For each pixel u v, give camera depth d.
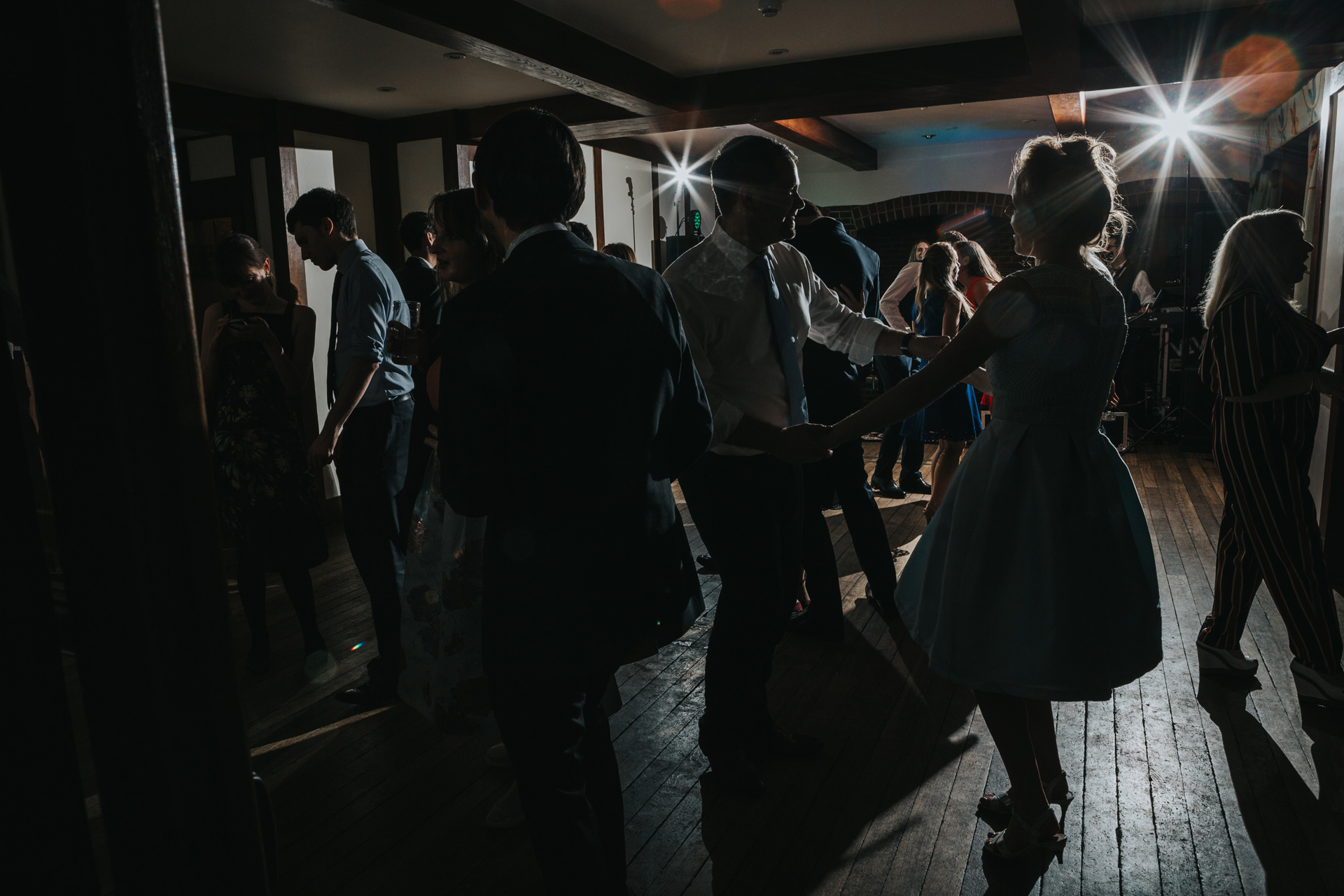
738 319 2.05
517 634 1.31
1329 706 2.53
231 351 2.79
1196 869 1.83
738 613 2.13
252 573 2.87
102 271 0.65
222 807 0.76
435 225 2.14
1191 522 4.64
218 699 0.75
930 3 3.89
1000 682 1.64
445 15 3.40
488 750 2.43
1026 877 1.81
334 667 2.98
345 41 4.00
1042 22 3.60
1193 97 6.56
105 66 0.64
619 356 1.33
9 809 0.68
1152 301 7.89
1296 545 2.50
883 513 5.00
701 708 2.66
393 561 2.69
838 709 2.61
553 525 1.30
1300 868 1.83
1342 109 3.87
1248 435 2.49
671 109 5.04
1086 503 1.62
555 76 4.26
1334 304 3.91
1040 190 1.64
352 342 2.60
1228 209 8.19
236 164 5.06
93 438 0.68
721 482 2.07
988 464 1.69
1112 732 2.43
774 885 1.81
